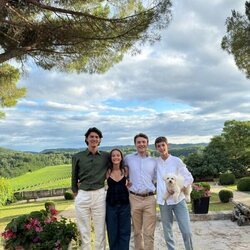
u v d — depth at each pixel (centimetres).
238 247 684
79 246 529
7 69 1216
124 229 537
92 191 518
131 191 544
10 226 523
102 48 912
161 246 723
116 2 898
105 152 539
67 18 874
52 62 970
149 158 550
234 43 1320
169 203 537
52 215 554
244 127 3133
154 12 823
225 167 2916
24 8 873
